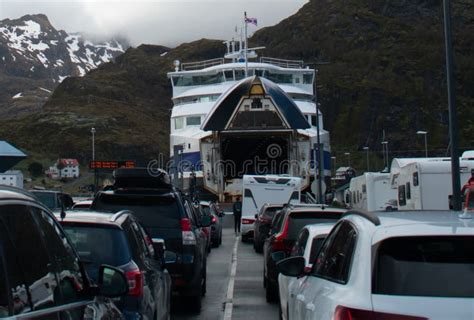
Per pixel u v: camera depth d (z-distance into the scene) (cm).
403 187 2553
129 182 1183
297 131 3831
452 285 438
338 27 16800
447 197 2283
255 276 1869
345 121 12081
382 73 13312
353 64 14450
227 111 3797
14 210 395
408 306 421
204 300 1427
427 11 16012
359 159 10075
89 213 803
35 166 6506
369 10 17225
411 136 10950
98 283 522
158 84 17138
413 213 557
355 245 495
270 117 3797
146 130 12838
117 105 14425
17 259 375
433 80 12662
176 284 1130
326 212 1401
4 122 12400
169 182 1210
